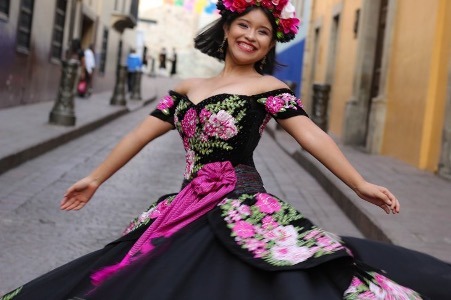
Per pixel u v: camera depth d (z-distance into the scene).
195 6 51.69
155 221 2.77
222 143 2.81
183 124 2.92
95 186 3.00
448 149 11.05
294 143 16.44
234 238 2.54
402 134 13.59
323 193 9.52
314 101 15.15
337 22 22.25
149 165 11.02
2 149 9.59
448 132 11.11
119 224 6.77
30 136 11.44
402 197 8.52
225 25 3.00
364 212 7.14
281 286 2.35
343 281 2.42
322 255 2.41
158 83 44.78
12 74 16.05
